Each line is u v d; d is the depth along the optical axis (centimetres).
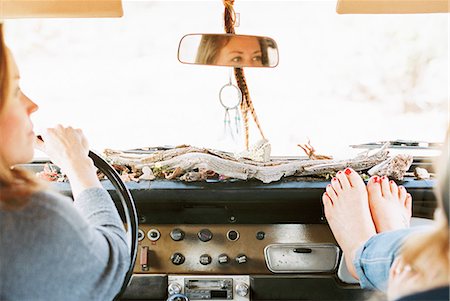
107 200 97
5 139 82
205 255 144
